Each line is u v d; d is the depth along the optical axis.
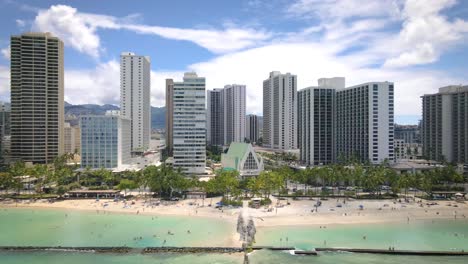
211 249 131.88
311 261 123.06
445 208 192.88
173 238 144.75
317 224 163.88
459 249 133.75
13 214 185.25
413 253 130.25
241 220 100.81
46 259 124.75
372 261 123.88
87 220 172.62
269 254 129.25
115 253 129.88
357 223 166.12
